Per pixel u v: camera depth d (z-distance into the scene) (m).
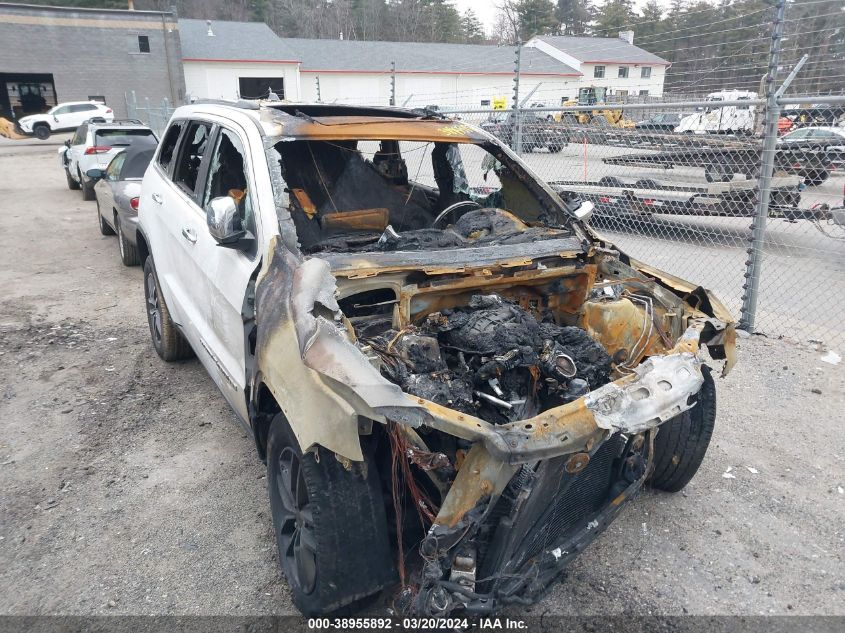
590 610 2.95
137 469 4.02
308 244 3.59
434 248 3.36
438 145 4.54
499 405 2.65
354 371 2.26
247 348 3.10
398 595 2.61
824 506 3.70
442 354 2.89
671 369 2.63
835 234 9.38
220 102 4.45
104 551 3.31
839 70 6.46
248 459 4.13
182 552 3.30
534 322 2.97
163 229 4.66
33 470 4.01
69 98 38.34
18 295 7.50
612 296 3.47
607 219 10.45
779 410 4.81
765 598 3.03
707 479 3.97
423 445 2.38
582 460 2.42
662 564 3.25
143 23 38.66
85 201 14.41
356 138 3.59
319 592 2.53
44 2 54.84
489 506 2.28
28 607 2.94
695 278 8.33
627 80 19.69
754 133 7.54
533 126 8.90
